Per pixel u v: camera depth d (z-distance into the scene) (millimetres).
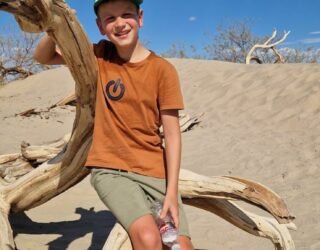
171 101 2574
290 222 3363
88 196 5738
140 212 2424
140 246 2344
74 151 3457
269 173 6707
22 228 4574
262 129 9523
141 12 2691
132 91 2592
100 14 2621
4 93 17844
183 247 2461
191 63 17438
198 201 3617
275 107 10766
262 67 14625
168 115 2607
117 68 2676
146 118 2613
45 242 4223
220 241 4332
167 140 2609
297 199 5488
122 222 2447
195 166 7344
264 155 7652
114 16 2576
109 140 2633
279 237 3586
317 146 7777
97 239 4328
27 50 22969
